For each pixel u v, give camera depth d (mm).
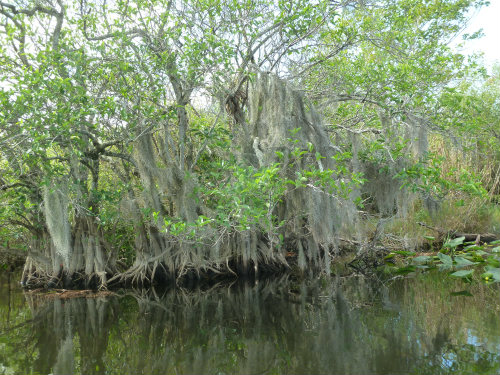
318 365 4191
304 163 7898
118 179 9719
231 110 9195
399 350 4504
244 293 8336
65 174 8055
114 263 8898
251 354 4660
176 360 4566
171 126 8844
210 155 9578
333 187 7027
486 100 13281
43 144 6609
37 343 5188
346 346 4734
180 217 8078
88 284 8625
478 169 12789
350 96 9016
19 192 8047
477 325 5258
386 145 7992
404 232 11352
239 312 6688
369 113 9312
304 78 9672
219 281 9633
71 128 7145
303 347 4789
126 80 8055
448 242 11141
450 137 8523
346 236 9984
